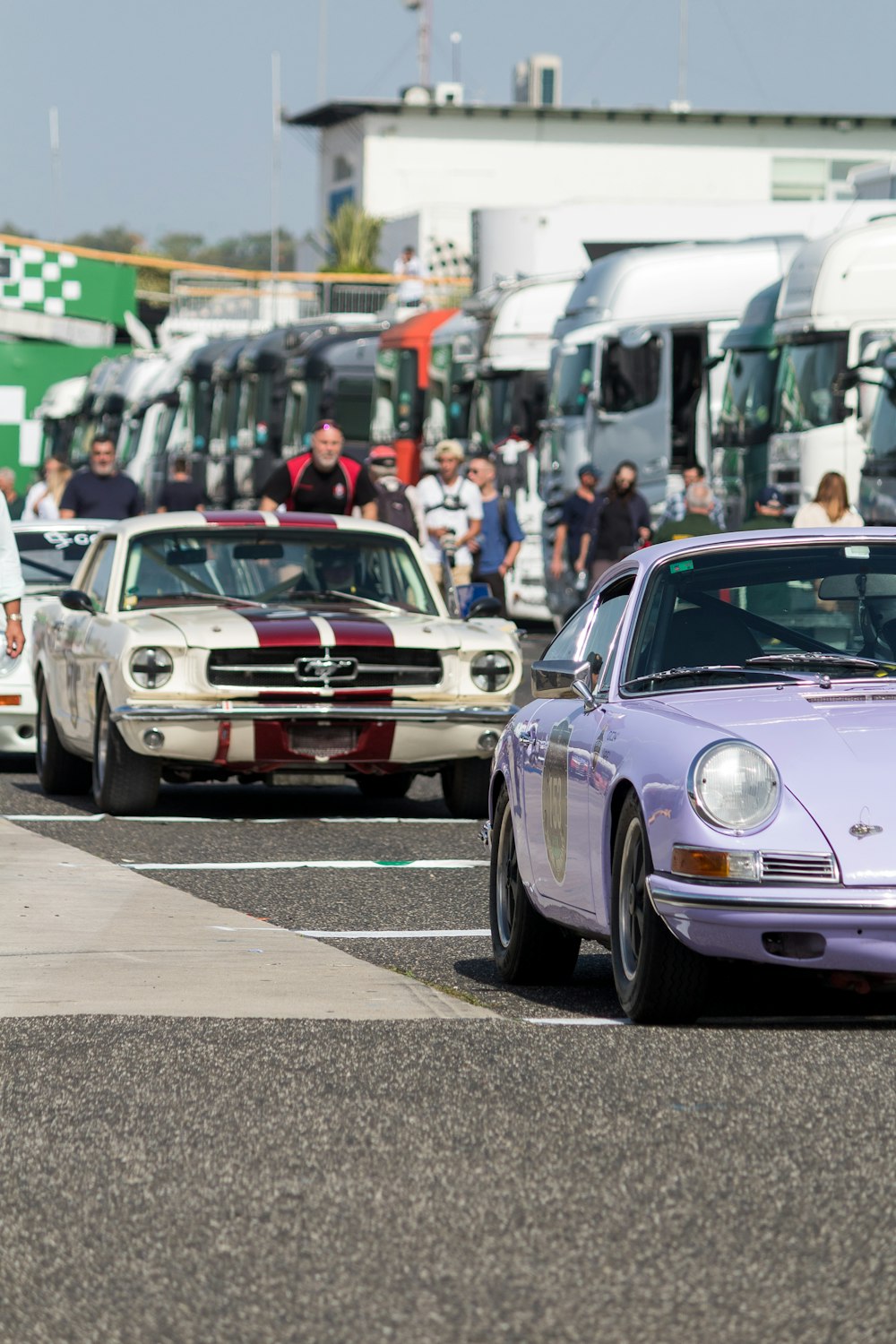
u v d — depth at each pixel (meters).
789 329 68.38
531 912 23.72
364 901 29.42
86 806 41.00
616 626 23.44
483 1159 16.02
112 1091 18.19
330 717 37.91
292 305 172.25
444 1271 13.48
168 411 125.94
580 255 107.81
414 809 41.19
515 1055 19.42
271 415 113.38
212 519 42.09
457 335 94.62
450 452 61.84
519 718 25.03
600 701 22.66
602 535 71.19
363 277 149.00
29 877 30.52
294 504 48.22
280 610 39.75
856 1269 13.41
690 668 22.16
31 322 135.38
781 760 20.05
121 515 57.62
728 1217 14.50
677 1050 19.66
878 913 19.42
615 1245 13.92
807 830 19.66
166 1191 15.33
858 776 19.91
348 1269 13.55
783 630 22.62
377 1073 18.77
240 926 26.78
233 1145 16.50
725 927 19.69
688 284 80.31
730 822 19.75
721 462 74.88
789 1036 20.34
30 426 136.12
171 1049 19.75
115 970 23.67
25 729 45.44
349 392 106.56
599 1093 17.95
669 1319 12.56
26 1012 21.45
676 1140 16.47
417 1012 21.55
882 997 22.59
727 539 23.48
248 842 35.72
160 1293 13.18
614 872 21.33
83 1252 13.99
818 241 68.62
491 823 25.23
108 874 31.02
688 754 20.16
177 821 38.66
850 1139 16.44
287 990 22.69
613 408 79.38
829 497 53.19
